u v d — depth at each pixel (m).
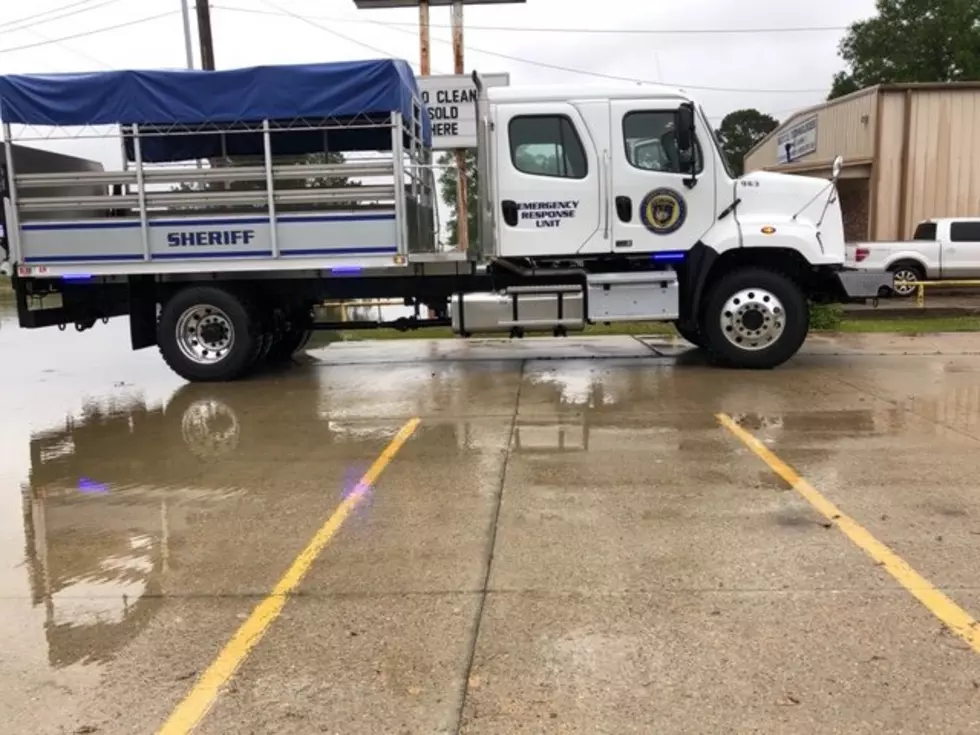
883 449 6.05
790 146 29.14
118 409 8.40
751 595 3.71
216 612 3.70
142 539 4.64
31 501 5.39
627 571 4.00
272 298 10.18
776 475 5.48
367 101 8.71
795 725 2.75
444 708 2.90
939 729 2.72
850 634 3.34
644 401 7.98
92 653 3.35
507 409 7.80
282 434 7.06
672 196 9.13
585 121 9.05
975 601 3.61
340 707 2.93
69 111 8.83
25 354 13.30
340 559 4.25
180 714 2.90
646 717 2.82
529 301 9.42
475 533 4.56
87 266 9.24
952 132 21.48
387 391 8.95
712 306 9.43
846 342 11.89
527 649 3.29
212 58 16.62
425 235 10.26
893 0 44.88
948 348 11.15
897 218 21.81
